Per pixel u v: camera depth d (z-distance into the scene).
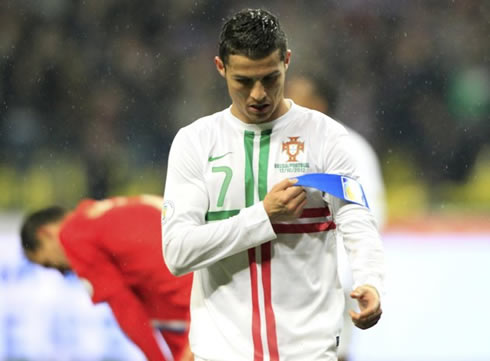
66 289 24.19
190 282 15.59
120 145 37.88
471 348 25.39
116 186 35.91
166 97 39.62
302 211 10.80
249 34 10.23
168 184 11.13
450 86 39.44
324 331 10.93
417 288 25.62
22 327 24.38
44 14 40.94
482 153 37.22
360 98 38.94
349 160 11.02
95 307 23.97
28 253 16.48
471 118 38.44
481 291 25.61
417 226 25.95
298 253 10.84
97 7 41.47
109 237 15.32
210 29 41.28
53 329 24.22
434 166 36.75
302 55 39.88
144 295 15.85
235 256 10.91
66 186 35.34
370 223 10.80
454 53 40.44
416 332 25.33
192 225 10.80
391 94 39.31
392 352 25.14
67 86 39.56
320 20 41.34
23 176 35.12
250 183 10.91
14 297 24.45
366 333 25.03
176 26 41.19
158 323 15.97
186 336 15.73
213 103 39.56
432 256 25.75
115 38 40.81
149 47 40.66
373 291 10.22
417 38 40.81
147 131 38.72
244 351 10.89
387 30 41.09
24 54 40.03
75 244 15.28
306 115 11.18
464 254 25.75
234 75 10.41
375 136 38.12
